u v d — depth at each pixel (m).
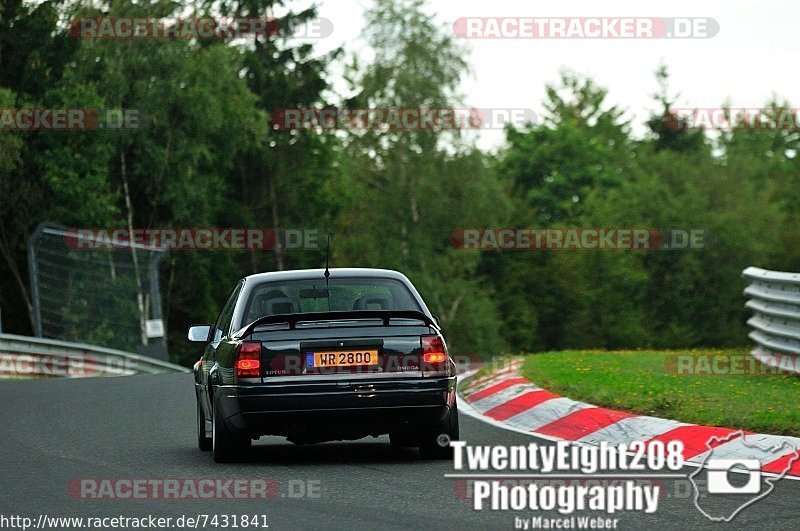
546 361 29.55
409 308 16.41
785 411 17.41
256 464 15.66
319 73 98.38
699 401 18.97
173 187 83.12
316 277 16.77
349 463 15.61
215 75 83.31
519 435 18.34
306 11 97.69
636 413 18.69
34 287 60.31
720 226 139.12
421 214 98.50
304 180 101.75
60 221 77.06
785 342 26.23
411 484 13.55
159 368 55.78
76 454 17.02
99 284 73.00
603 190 151.38
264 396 15.25
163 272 88.12
